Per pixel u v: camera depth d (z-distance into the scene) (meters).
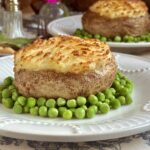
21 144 0.35
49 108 0.37
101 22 0.61
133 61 0.50
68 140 0.32
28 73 0.39
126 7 0.62
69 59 0.38
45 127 0.33
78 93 0.38
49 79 0.38
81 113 0.36
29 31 0.70
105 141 0.35
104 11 0.62
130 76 0.47
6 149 0.34
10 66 0.47
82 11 0.92
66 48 0.40
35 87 0.38
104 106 0.38
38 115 0.37
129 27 0.61
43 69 0.38
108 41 0.60
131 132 0.33
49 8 0.73
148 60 0.51
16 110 0.37
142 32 0.62
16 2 0.65
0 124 0.34
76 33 0.63
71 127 0.33
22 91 0.39
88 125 0.34
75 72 0.38
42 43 0.41
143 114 0.37
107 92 0.40
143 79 0.46
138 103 0.40
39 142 0.35
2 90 0.41
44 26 0.70
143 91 0.43
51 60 0.38
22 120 0.36
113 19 0.61
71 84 0.38
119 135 0.33
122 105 0.40
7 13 0.65
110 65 0.40
